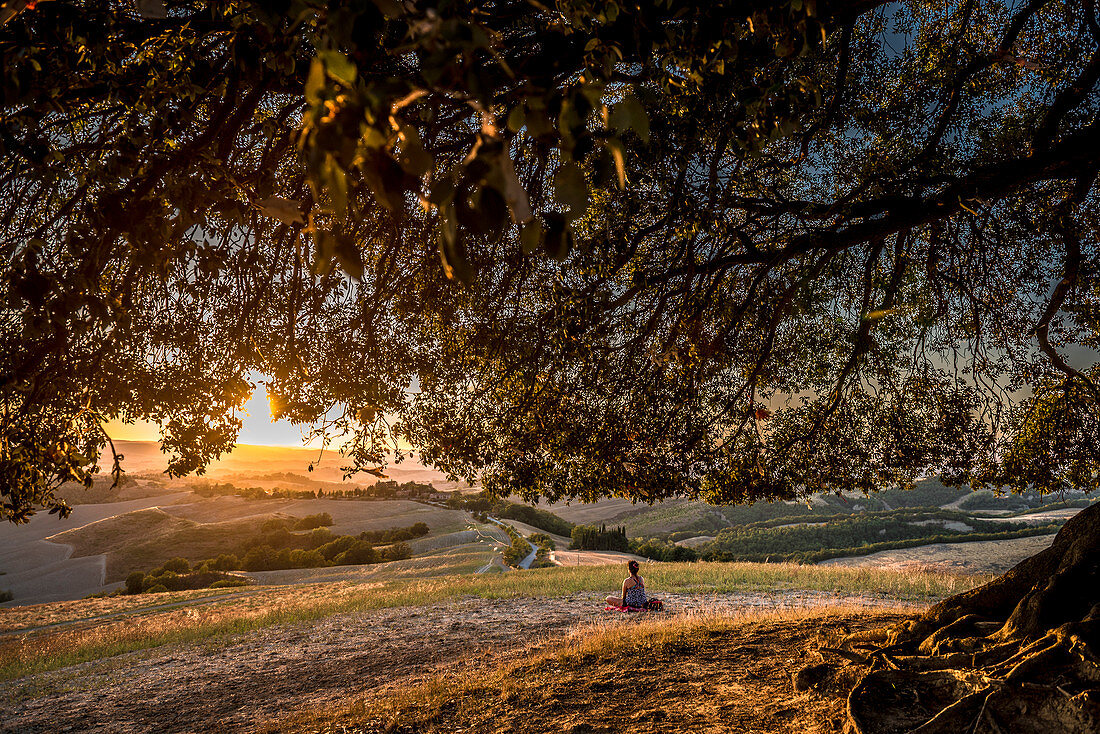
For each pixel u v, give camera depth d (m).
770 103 2.89
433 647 13.15
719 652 7.70
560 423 7.44
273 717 9.14
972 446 8.74
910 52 7.61
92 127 3.67
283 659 13.88
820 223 6.75
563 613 16.66
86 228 2.60
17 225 4.44
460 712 6.98
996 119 7.56
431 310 6.71
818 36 2.35
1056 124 5.59
